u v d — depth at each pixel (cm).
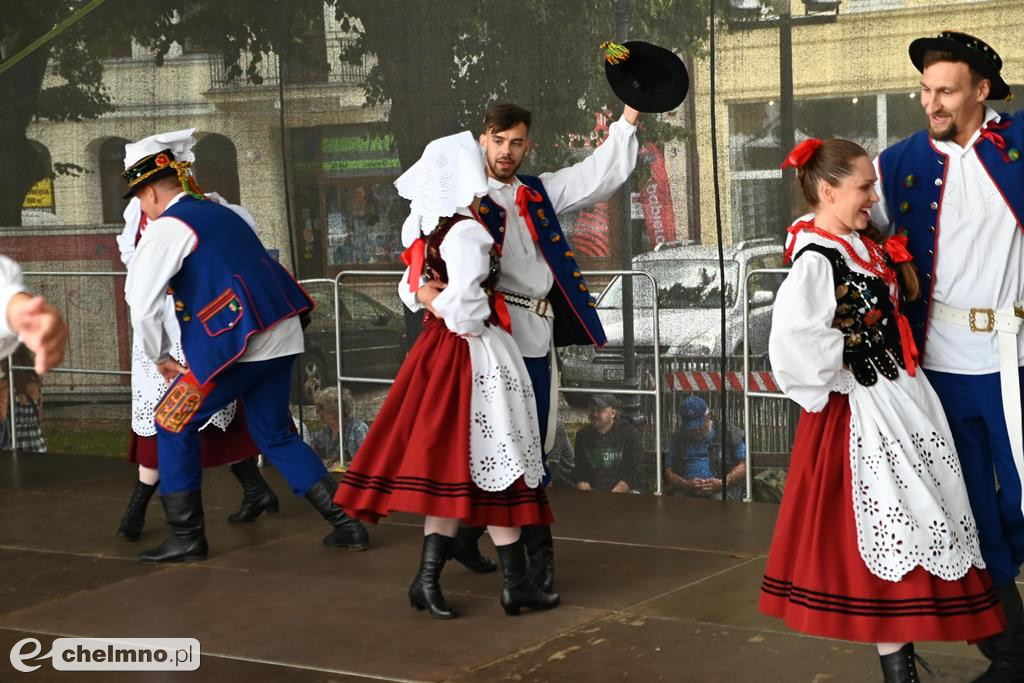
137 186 432
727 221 504
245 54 584
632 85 387
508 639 347
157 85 606
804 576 269
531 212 370
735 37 495
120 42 611
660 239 515
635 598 382
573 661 327
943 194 292
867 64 477
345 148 569
